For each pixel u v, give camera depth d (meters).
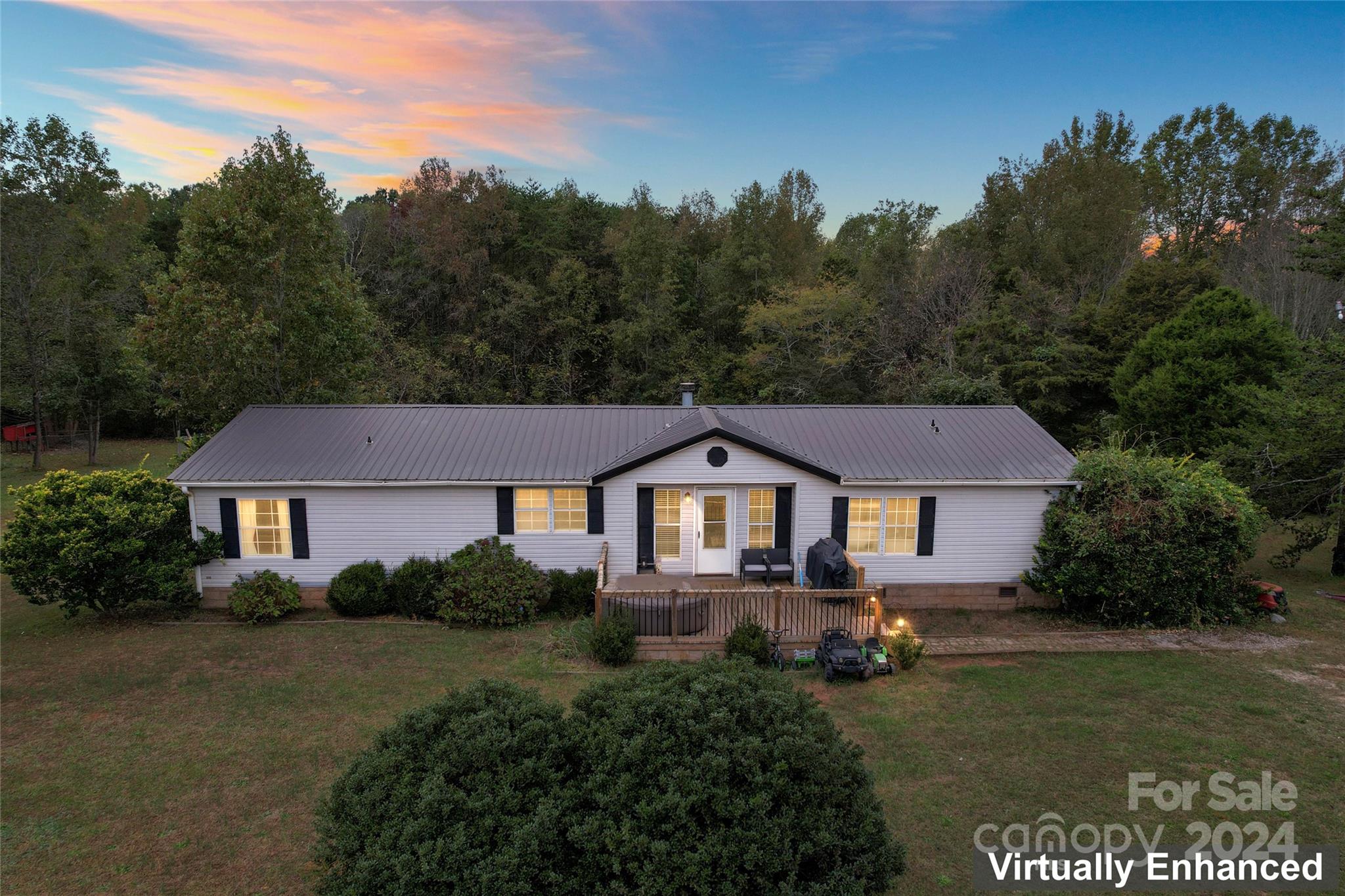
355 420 17.14
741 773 5.73
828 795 5.79
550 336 39.28
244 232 19.50
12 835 7.94
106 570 13.78
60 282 31.80
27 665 12.48
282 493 15.22
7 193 30.55
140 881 7.28
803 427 17.36
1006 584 16.17
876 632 13.31
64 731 10.23
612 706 6.34
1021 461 16.20
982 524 16.03
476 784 5.71
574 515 15.83
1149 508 14.73
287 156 20.48
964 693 11.68
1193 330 23.56
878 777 9.24
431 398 35.69
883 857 5.91
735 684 6.33
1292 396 18.56
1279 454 17.94
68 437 39.78
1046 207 39.19
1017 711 11.05
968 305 33.00
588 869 5.65
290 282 21.06
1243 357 21.86
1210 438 21.31
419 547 15.57
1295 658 13.15
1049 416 29.34
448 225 38.59
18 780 9.02
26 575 13.27
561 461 15.91
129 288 36.56
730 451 15.53
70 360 32.50
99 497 13.81
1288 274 35.62
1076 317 30.44
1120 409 25.17
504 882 5.32
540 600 14.97
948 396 27.55
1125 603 14.79
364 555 15.54
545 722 6.13
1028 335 29.69
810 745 5.82
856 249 52.62
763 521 16.14
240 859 7.62
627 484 15.58
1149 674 12.41
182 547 14.64
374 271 39.97
